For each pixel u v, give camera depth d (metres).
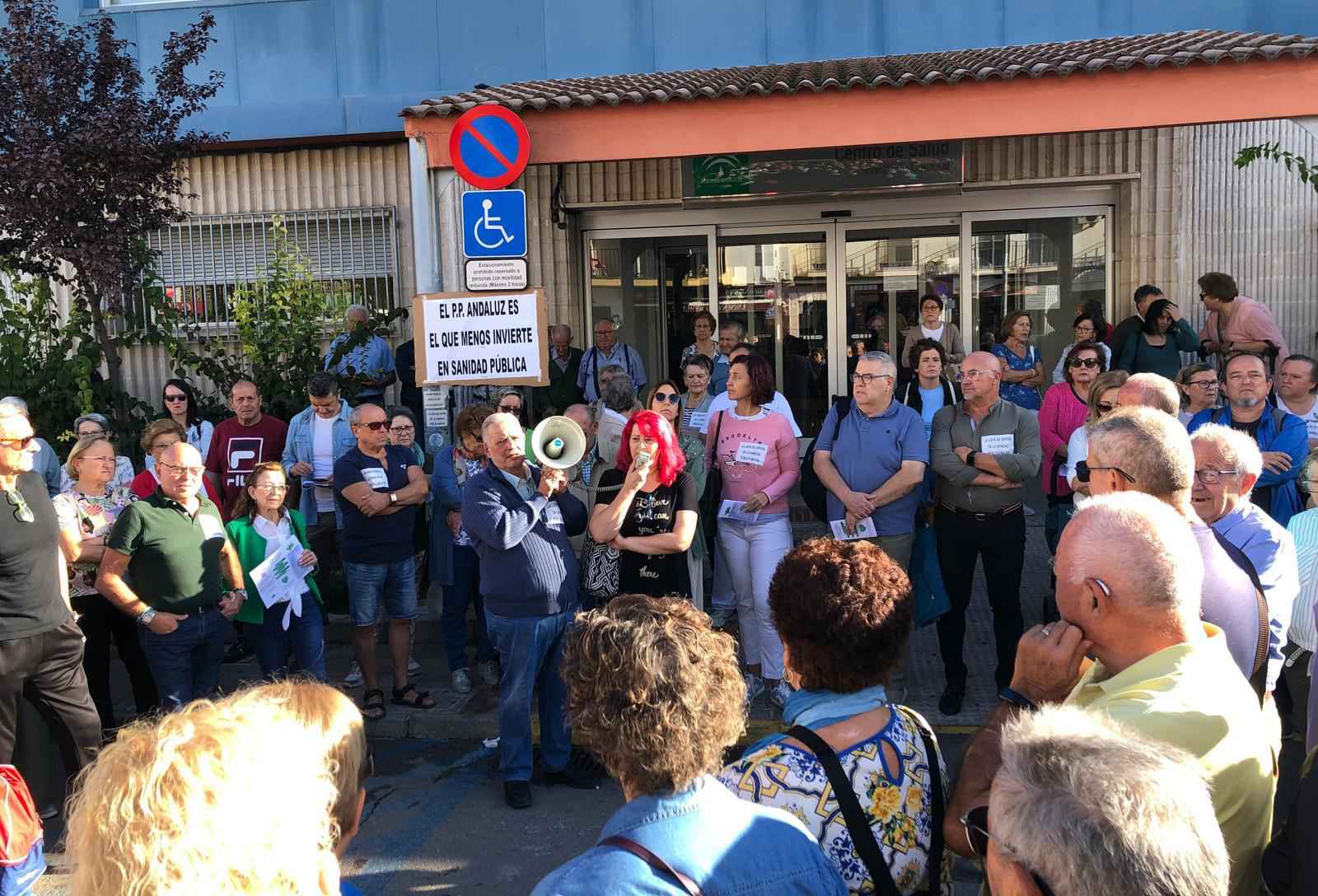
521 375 6.44
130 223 7.77
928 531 5.57
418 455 6.34
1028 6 9.23
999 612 5.54
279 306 8.46
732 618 6.88
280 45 10.12
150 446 5.88
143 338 8.48
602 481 5.09
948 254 9.91
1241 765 1.92
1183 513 2.74
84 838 1.42
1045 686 2.09
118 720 5.82
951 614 5.56
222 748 1.46
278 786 1.46
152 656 4.82
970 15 9.33
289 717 1.64
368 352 9.35
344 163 10.20
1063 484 6.36
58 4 10.17
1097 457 2.84
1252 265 9.24
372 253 10.23
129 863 1.37
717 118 6.67
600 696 1.81
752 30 9.59
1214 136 9.16
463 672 6.17
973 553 5.49
